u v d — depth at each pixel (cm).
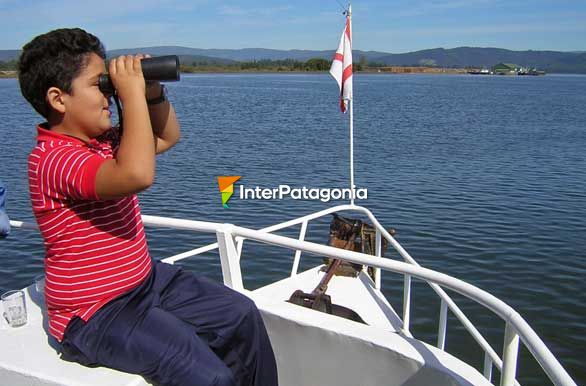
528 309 816
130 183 173
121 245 201
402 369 241
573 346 718
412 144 2573
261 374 228
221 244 290
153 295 213
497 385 612
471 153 2291
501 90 9575
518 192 1532
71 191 182
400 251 395
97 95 190
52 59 184
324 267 529
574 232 1155
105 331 199
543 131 3184
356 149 2398
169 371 196
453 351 693
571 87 11669
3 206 255
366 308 462
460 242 1088
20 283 906
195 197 1484
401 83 13312
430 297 834
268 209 1373
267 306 278
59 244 194
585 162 2072
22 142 2448
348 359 256
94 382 197
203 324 221
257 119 3822
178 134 242
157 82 209
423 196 1484
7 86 9469
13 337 233
